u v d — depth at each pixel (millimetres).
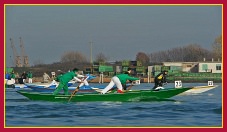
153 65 118062
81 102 29016
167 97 29406
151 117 22109
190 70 116250
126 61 108938
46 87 44031
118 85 28734
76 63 128750
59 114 23375
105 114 23250
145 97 28969
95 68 106000
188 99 33375
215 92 44844
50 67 122688
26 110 25203
